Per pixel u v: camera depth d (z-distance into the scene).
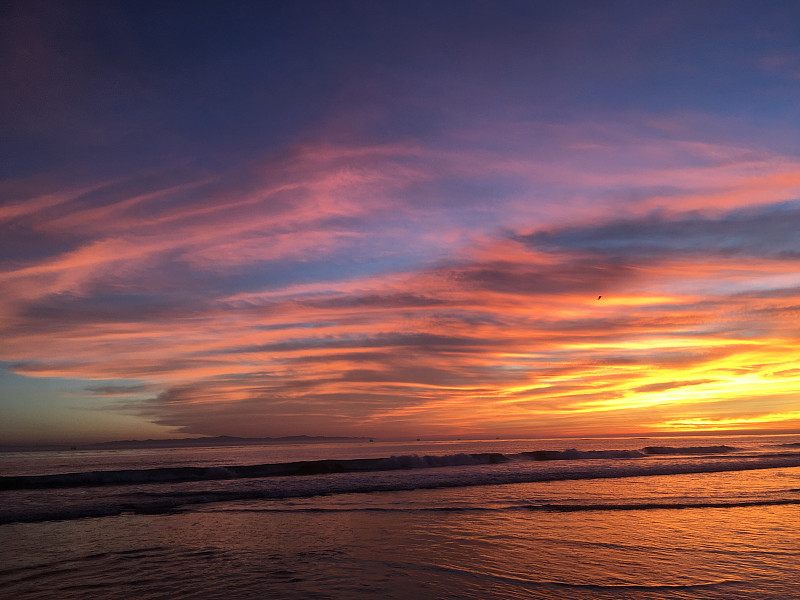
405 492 15.25
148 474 18.38
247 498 13.95
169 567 7.46
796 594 6.34
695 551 8.34
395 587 6.56
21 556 8.05
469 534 9.57
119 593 6.35
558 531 9.82
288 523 10.60
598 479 18.72
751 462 25.14
